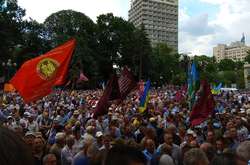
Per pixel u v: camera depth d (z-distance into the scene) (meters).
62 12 88.31
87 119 13.37
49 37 86.38
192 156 4.50
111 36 91.81
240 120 11.84
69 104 24.78
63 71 10.20
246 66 92.50
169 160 7.30
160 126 11.41
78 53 77.88
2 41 72.50
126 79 13.34
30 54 81.69
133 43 92.50
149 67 94.88
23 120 12.90
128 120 13.73
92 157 6.68
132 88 13.40
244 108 22.06
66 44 10.23
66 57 10.17
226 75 115.56
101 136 8.48
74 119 12.09
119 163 1.89
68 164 8.02
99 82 83.81
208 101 11.98
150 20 194.12
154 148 8.04
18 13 77.19
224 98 36.78
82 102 24.98
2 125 1.04
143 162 1.93
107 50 91.44
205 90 12.04
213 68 126.81
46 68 10.10
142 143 8.09
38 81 10.08
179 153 8.09
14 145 0.98
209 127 11.08
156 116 14.78
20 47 82.50
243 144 3.24
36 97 10.07
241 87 112.44
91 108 18.89
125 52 92.62
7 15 74.31
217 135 8.66
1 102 21.16
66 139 8.34
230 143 8.48
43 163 6.63
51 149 8.04
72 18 87.75
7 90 36.75
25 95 10.02
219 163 2.10
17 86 10.05
